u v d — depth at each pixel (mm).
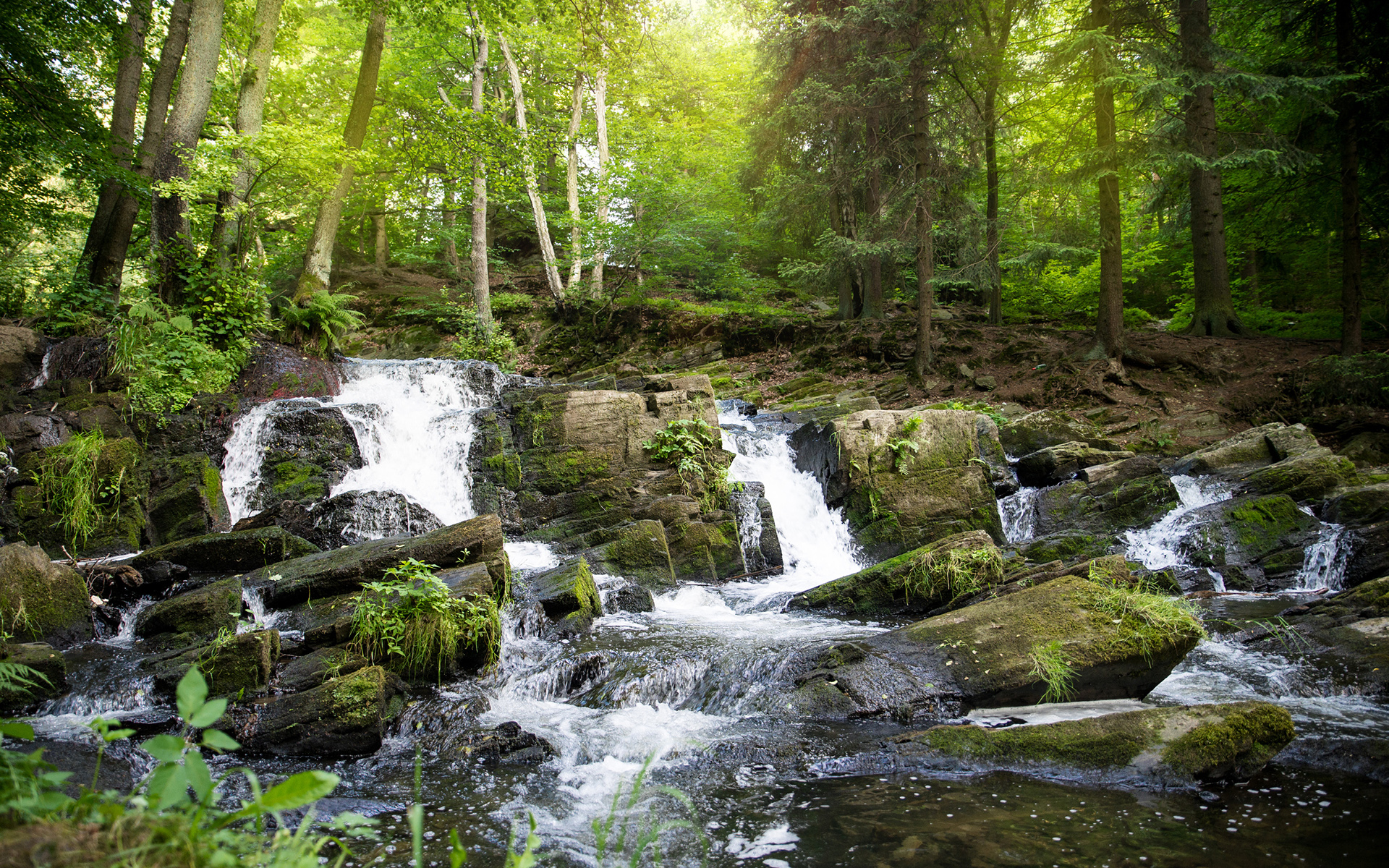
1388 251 18938
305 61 25516
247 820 4148
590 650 7266
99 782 4477
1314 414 14805
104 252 14836
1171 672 6629
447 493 11945
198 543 8805
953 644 6270
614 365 21484
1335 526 10312
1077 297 24234
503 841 3955
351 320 15602
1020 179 18000
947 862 3582
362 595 6668
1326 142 17859
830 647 6629
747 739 5395
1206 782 4465
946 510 11578
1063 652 5941
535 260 31141
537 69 28766
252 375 13641
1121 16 16469
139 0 15383
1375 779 4488
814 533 12109
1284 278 22375
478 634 6781
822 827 4035
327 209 17359
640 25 22016
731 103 31734
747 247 29844
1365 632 6914
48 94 13930
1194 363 16656
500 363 20953
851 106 19047
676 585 10164
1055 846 3721
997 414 15461
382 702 5707
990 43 18109
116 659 6770
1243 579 9750
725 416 16250
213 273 13688
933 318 20875
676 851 3818
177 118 14148
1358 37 17094
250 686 5926
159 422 11258
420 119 21219
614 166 23594
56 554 9102
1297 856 3586
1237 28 19766
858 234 19219
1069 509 11805
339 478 11852
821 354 20297
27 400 10906
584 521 11000
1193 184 18609
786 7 21469
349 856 3754
